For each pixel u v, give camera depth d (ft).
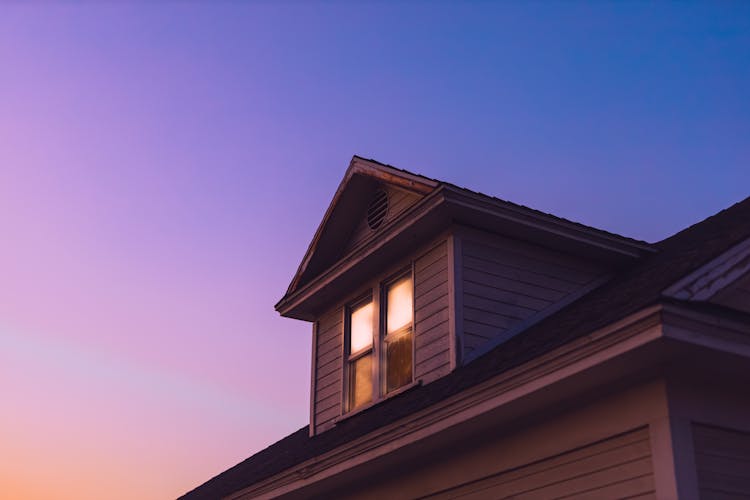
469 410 24.75
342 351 41.24
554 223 35.37
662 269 28.81
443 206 34.14
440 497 28.50
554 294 36.27
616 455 22.20
